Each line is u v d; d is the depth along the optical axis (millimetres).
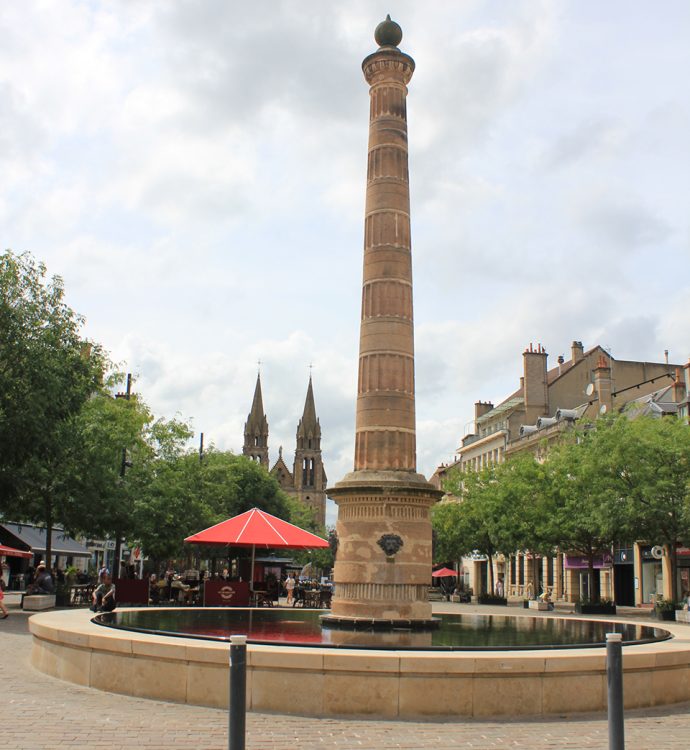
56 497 37688
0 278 30000
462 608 49594
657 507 41062
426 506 21734
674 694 14719
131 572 47156
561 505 52750
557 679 13523
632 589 60125
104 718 12320
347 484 21516
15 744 10602
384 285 23281
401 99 24922
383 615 20578
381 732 11852
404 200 24141
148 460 46938
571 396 80750
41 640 17047
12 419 29016
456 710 13062
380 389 22594
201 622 20531
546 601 50062
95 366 34062
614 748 9289
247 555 43188
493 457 87188
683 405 57750
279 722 12375
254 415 177625
